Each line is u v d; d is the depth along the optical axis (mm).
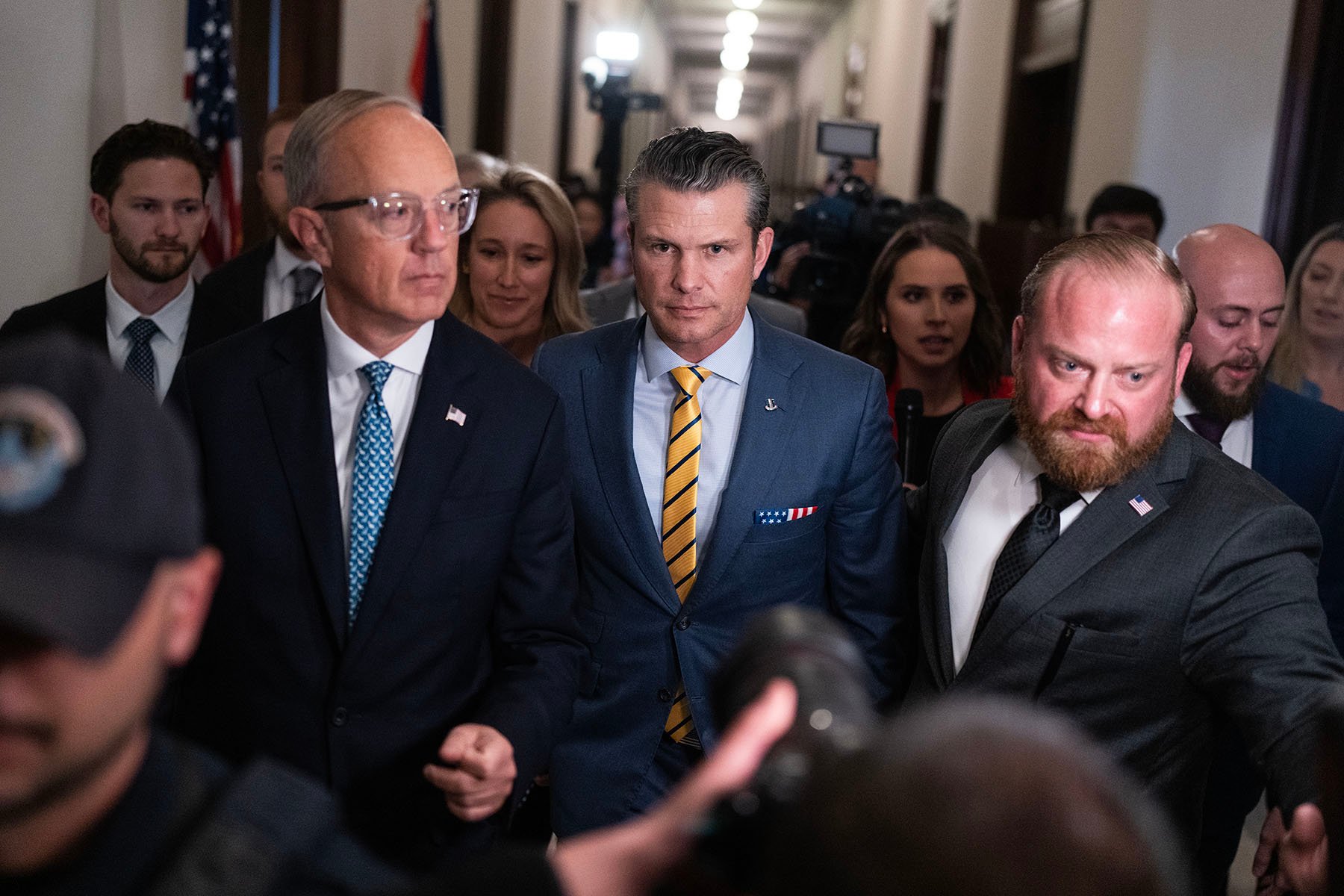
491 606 1625
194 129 3729
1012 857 437
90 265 3404
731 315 1786
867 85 15547
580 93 12969
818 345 1984
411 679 1546
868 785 469
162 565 638
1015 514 1659
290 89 4855
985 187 9023
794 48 23188
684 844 624
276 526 1531
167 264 2541
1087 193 6793
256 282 3068
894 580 1911
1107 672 1505
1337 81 4398
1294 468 2080
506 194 2871
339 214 1490
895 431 2828
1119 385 1454
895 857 447
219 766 756
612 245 6641
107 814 664
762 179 1776
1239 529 1463
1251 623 1428
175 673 1532
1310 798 1202
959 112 10148
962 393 2943
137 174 2490
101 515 593
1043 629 1522
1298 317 3057
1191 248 2125
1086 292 1444
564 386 1938
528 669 1576
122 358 2600
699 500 1900
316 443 1544
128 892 662
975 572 1668
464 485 1576
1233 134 4945
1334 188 4469
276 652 1527
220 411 1559
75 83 3270
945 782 453
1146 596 1482
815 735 603
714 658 1862
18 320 2588
